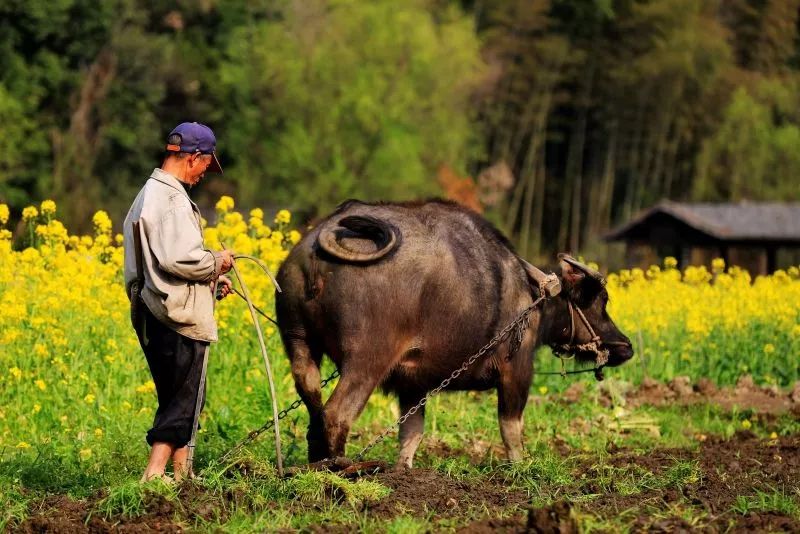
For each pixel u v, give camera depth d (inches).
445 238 392.5
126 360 546.0
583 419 616.4
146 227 340.8
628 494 367.9
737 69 3253.0
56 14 2059.5
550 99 3043.8
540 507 327.9
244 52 2506.2
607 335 477.7
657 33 2997.0
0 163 2032.5
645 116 3075.8
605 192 2982.3
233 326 583.5
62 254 611.8
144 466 424.2
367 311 371.2
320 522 324.5
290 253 391.9
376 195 2362.2
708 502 354.6
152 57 2249.0
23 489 372.2
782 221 2128.4
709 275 1013.8
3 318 531.8
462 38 2640.3
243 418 515.8
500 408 432.8
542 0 3004.4
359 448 504.4
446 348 390.6
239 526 315.6
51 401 499.8
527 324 426.3
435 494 356.5
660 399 711.7
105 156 2251.5
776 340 828.0
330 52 2437.3
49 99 2188.7
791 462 468.1
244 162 2448.3
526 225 2957.7
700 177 3070.9
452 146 2581.2
